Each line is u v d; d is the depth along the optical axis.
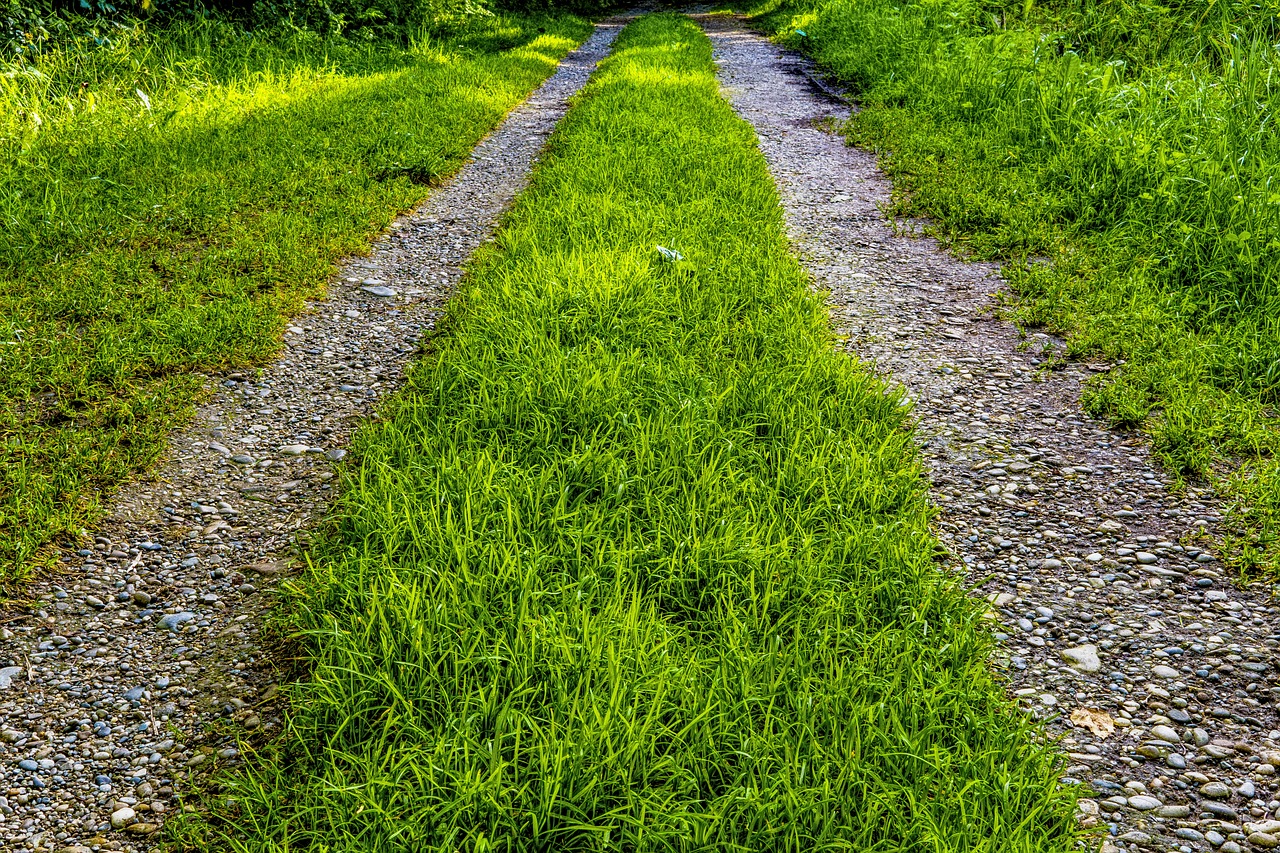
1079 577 2.70
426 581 2.40
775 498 2.84
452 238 5.80
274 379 3.89
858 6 15.09
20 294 4.34
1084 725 2.18
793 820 1.78
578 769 1.88
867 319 4.53
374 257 5.40
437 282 5.05
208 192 5.93
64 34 8.80
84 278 4.52
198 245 5.16
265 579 2.69
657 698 2.04
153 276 4.66
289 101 8.98
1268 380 3.66
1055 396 3.76
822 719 2.04
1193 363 3.83
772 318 4.17
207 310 4.24
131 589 2.64
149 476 3.16
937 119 8.57
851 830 1.79
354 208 5.97
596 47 18.41
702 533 2.68
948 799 1.84
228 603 2.59
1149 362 3.92
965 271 5.20
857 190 6.82
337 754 1.97
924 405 3.69
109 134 6.99
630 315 4.13
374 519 2.71
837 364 3.74
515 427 3.25
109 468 3.12
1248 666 2.35
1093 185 5.82
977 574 2.71
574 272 4.50
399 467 3.05
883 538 2.63
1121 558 2.78
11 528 2.79
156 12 10.62
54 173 5.98
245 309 4.31
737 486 2.88
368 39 13.26
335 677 2.14
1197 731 2.16
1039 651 2.42
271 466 3.27
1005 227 5.64
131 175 6.15
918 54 10.67
